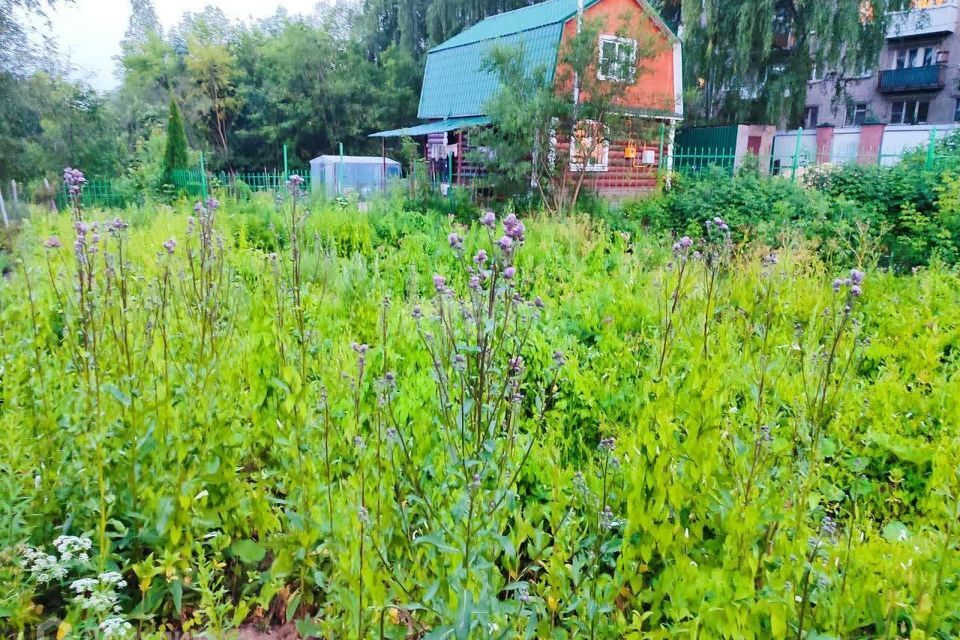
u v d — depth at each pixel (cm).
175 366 328
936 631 227
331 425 307
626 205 1638
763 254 822
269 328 416
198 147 4228
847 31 2611
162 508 256
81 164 2488
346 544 244
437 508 259
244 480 313
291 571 268
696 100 3005
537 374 448
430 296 739
